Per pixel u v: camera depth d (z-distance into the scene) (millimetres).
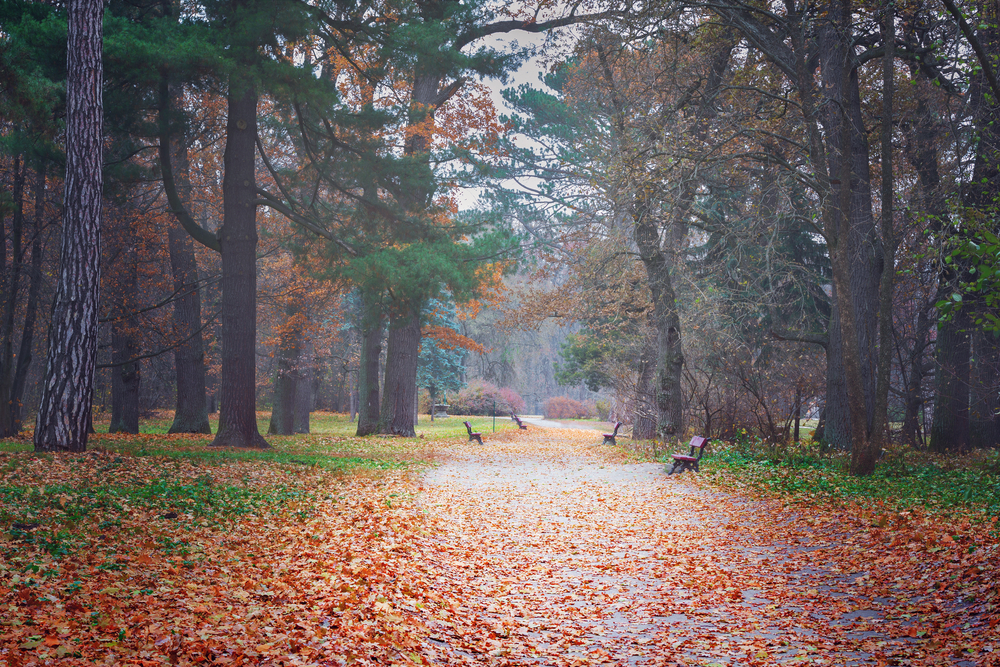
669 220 19359
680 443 23500
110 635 4680
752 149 19359
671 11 16422
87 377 14844
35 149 18266
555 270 33031
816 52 19062
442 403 63938
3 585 5465
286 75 18734
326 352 38344
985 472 14328
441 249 22750
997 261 9156
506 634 6199
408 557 8203
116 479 11508
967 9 14102
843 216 14711
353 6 21359
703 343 28031
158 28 18594
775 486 14062
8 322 21484
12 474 11023
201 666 4359
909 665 5184
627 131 21734
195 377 29047
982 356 21391
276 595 6043
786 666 5344
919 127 20391
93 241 14953
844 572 8109
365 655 4875
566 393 93188
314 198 24062
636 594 7699
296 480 13625
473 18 23969
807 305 28875
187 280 29156
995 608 5949
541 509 12898
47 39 16672
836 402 19125
